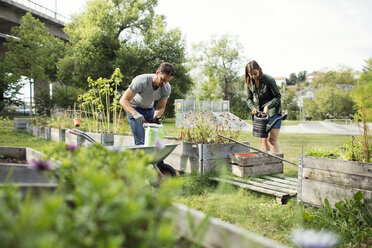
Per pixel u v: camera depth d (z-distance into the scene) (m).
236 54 40.25
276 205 2.95
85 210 0.63
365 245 2.07
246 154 4.09
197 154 3.92
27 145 6.53
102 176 0.68
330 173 2.67
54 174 1.04
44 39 21.00
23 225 0.56
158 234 0.64
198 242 0.96
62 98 22.78
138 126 3.92
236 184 3.46
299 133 13.91
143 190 0.80
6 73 20.22
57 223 0.60
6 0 24.77
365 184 2.45
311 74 104.38
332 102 41.91
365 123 2.68
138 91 3.80
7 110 21.95
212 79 30.42
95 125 6.43
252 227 2.41
